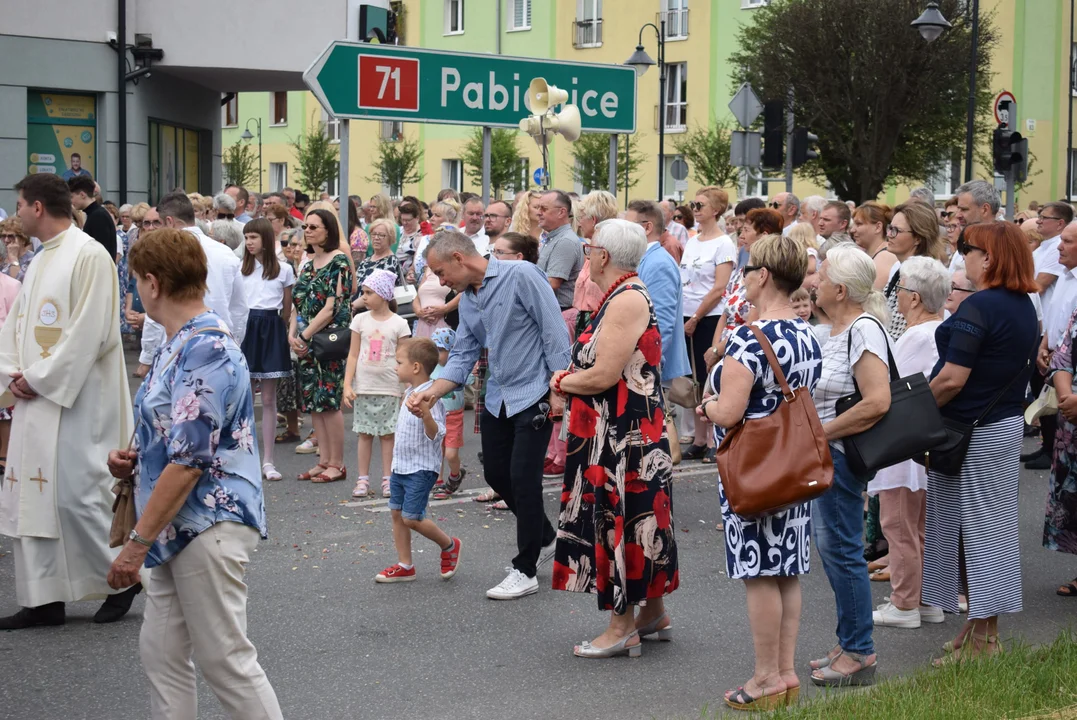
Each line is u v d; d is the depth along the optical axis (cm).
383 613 630
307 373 952
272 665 552
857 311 538
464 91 1216
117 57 1892
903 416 516
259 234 964
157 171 2033
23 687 515
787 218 1028
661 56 3391
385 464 898
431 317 1041
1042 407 666
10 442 584
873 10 2944
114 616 603
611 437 551
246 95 5197
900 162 3102
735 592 675
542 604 649
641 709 501
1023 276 556
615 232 550
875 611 625
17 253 1095
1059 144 3775
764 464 468
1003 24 3619
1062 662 514
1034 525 841
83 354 573
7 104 1811
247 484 409
